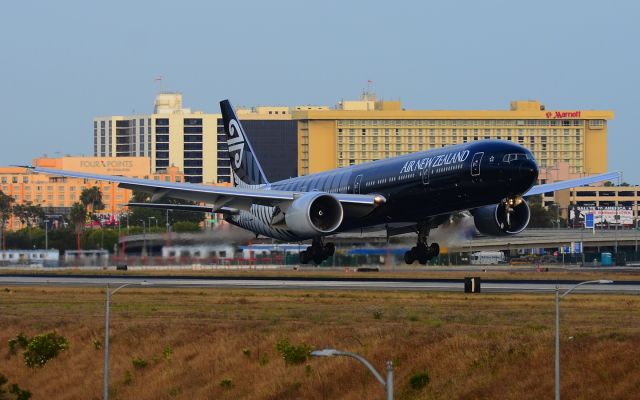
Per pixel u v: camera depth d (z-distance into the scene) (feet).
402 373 548.72
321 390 558.97
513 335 563.89
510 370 525.75
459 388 524.11
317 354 367.45
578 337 542.16
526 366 523.29
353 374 561.02
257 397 574.15
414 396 529.86
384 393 535.60
